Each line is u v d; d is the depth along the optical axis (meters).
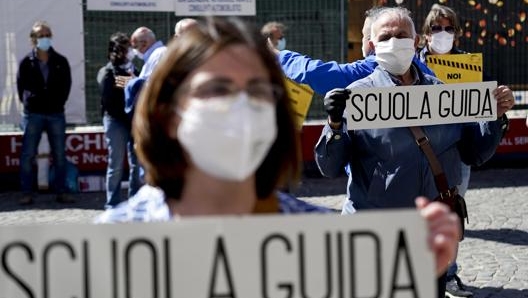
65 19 11.68
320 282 2.01
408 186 4.21
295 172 2.20
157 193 2.16
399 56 4.31
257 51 1.99
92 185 11.55
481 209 9.85
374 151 4.22
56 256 1.98
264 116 1.93
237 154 1.90
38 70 10.34
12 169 11.55
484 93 4.30
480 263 7.50
